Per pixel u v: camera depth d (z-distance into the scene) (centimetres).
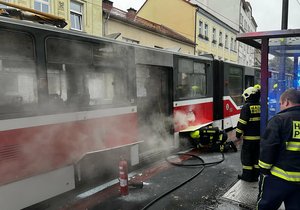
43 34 423
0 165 370
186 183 566
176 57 775
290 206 304
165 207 461
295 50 545
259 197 345
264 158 306
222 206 441
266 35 429
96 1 1499
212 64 984
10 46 384
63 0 1319
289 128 297
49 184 431
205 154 797
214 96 1014
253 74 1348
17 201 388
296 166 296
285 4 862
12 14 451
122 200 489
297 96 306
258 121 518
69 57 464
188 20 2766
